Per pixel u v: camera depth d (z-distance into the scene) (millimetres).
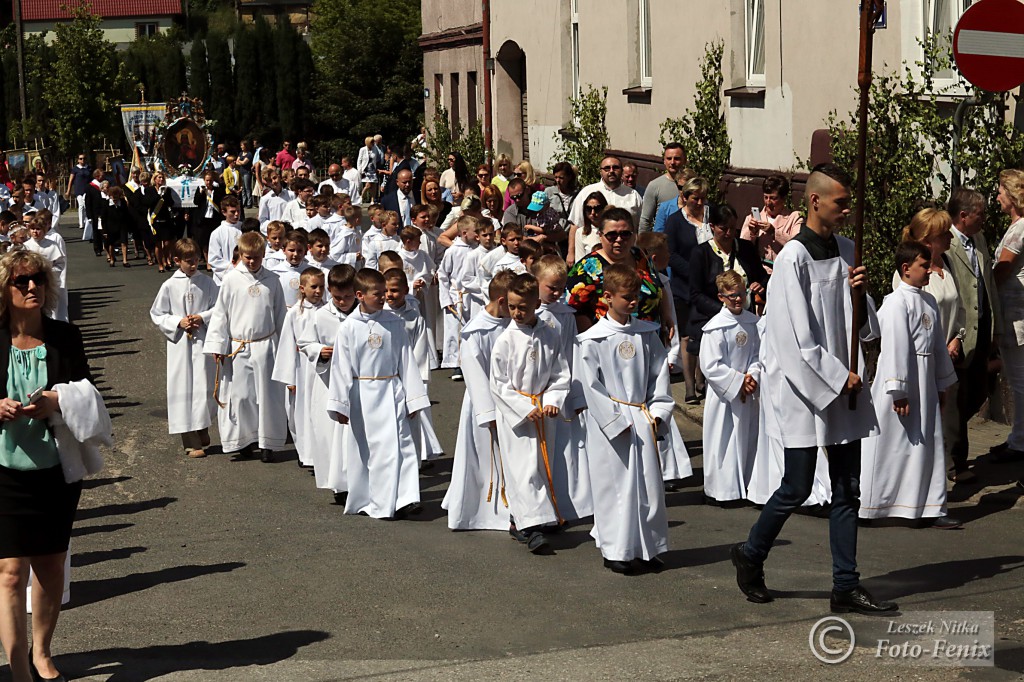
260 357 10938
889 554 7367
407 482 8852
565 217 14109
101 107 46906
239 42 56312
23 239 16750
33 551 5512
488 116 27750
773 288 6336
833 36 12969
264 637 6277
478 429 8438
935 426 8031
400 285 8953
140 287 23250
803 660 5609
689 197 11594
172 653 6086
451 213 15992
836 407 6242
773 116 14484
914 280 8000
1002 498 8531
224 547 8102
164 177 26375
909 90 10734
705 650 5812
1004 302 9188
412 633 6254
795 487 6344
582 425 8203
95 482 10258
